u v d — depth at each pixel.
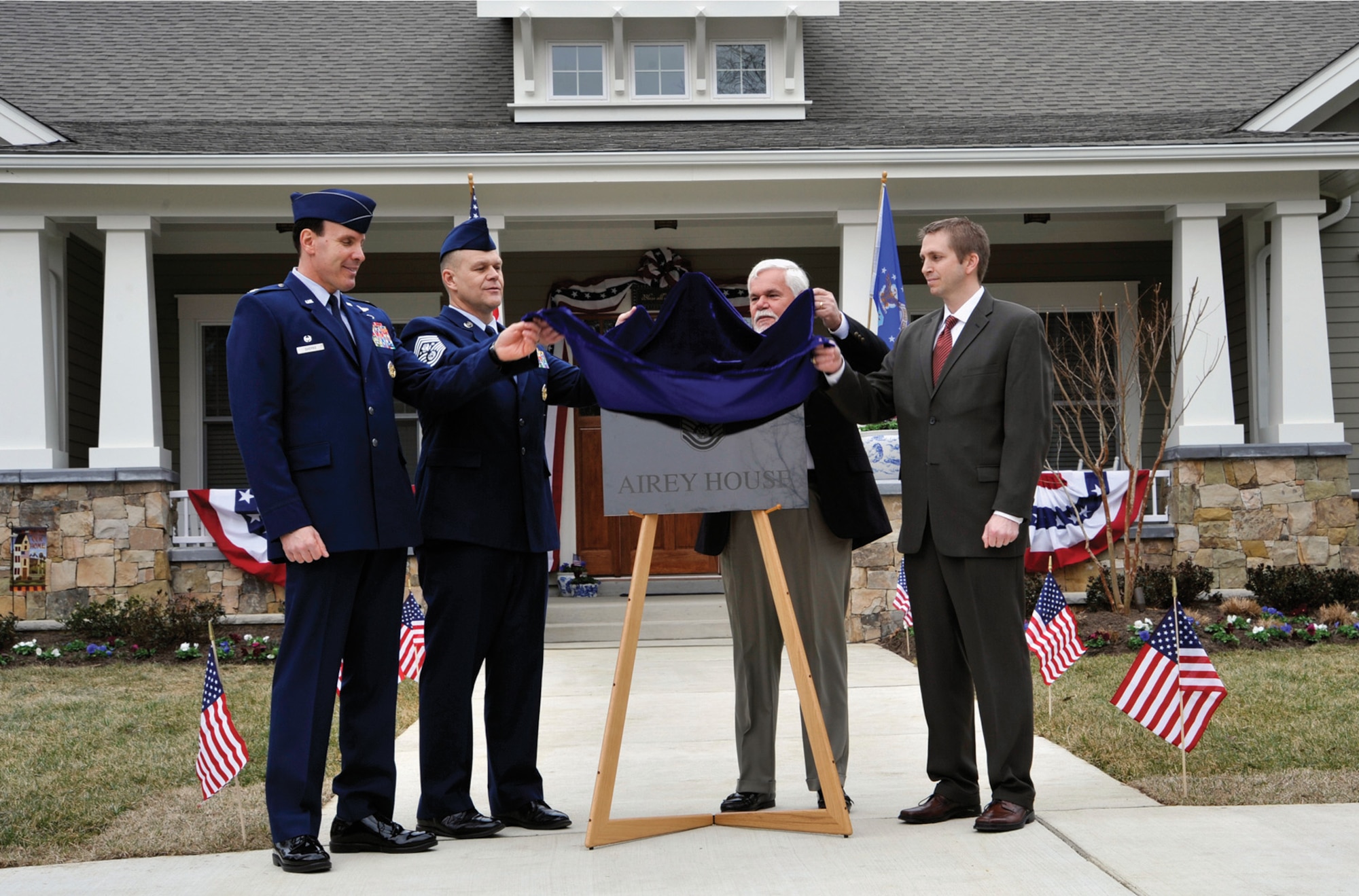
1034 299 11.64
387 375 3.89
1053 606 5.59
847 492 3.97
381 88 12.38
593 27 11.80
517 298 11.69
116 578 9.49
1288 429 9.82
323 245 3.80
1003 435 3.88
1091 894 3.12
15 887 3.43
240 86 12.34
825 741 3.70
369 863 3.55
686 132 10.95
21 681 7.79
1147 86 12.52
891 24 13.93
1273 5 14.30
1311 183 9.94
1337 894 3.10
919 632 4.00
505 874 3.39
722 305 3.74
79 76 12.41
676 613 10.10
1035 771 4.73
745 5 11.55
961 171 9.79
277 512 3.55
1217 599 9.41
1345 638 8.36
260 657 8.58
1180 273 10.01
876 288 9.22
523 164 9.59
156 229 9.85
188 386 11.34
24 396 9.52
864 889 3.18
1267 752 4.97
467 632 3.93
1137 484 9.49
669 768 5.09
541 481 4.14
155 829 4.15
